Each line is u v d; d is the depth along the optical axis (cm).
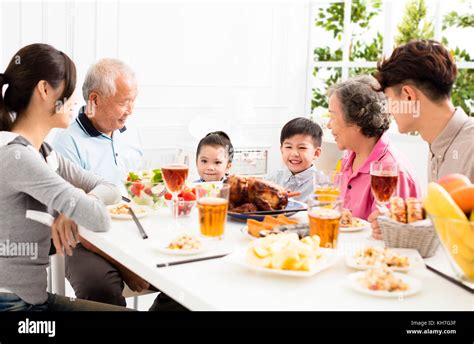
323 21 539
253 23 523
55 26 433
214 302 113
